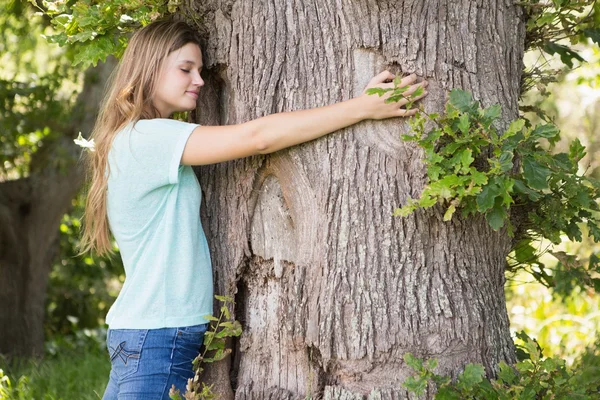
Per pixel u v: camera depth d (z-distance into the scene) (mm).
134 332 2744
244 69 3004
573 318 5762
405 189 2820
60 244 8398
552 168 2797
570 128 7918
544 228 2998
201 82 2988
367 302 2809
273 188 2992
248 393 3004
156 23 3012
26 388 4539
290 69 2930
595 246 6688
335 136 2852
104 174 2924
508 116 2961
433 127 2785
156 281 2762
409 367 2785
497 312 2998
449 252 2875
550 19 3088
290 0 2938
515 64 3086
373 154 2830
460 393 2699
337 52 2877
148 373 2723
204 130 2783
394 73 2844
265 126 2762
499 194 2564
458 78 2857
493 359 2906
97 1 3312
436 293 2838
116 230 2887
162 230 2807
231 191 3066
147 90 2945
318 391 2869
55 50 8297
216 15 3084
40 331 7227
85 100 7039
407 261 2830
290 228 2965
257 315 3041
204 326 2865
